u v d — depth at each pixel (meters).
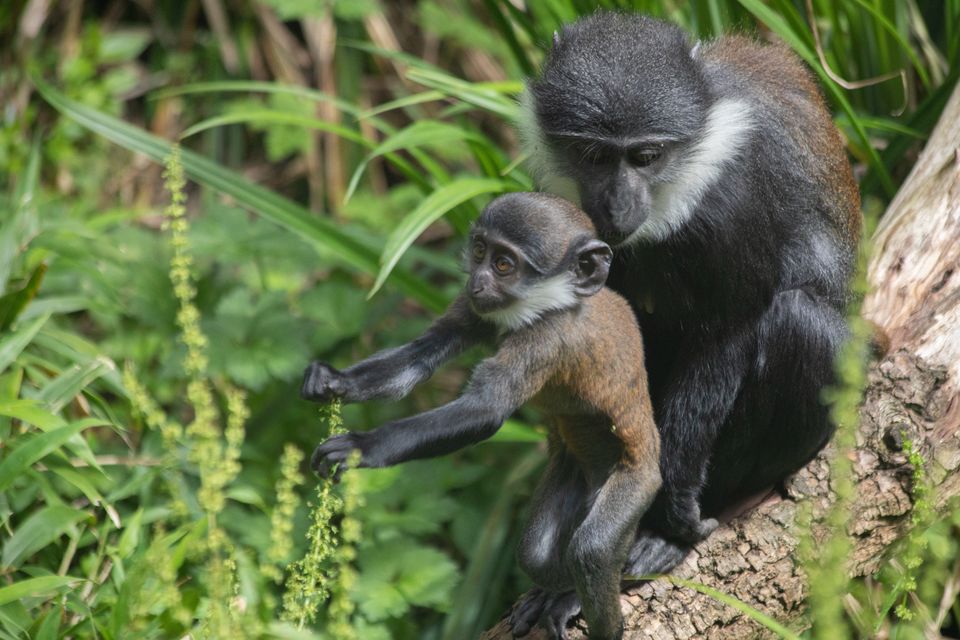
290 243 14.80
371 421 14.62
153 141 13.14
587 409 9.17
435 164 13.29
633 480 9.15
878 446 10.00
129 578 9.52
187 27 19.22
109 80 18.03
